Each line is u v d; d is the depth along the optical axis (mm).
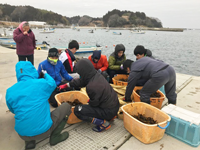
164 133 2863
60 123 2453
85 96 3283
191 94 4469
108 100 2652
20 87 2062
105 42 47469
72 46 4086
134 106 3057
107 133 2785
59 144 2486
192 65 19188
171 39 68000
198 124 2459
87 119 2719
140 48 3473
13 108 2062
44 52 10586
